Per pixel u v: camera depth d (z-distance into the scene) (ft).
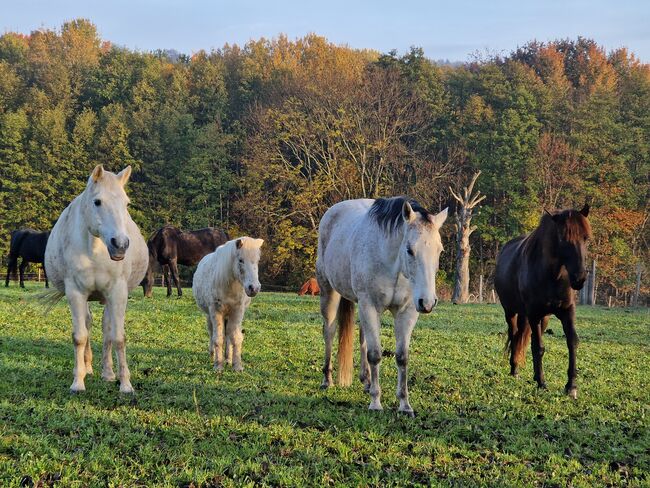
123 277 25.84
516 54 229.04
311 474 17.85
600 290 156.66
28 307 55.11
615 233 153.99
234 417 22.44
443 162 154.40
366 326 24.66
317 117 139.03
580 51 226.58
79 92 196.85
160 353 36.42
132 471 17.34
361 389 28.66
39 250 79.87
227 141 169.37
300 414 23.34
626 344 48.44
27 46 233.96
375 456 19.16
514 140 150.82
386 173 138.10
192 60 234.38
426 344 43.52
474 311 72.43
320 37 225.97
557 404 27.30
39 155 163.94
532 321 31.12
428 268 21.90
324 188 129.80
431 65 188.34
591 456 20.53
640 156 167.94
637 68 220.23
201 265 35.86
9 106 188.85
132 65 203.51
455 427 22.53
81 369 25.40
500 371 34.81
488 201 158.51
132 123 174.60
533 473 18.78
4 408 21.86
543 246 29.81
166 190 165.99
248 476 17.24
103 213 23.58
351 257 25.66
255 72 200.13
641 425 24.35
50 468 17.16
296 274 136.98
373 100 138.51
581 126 165.58
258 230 143.13
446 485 17.42
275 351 38.83
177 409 23.20
